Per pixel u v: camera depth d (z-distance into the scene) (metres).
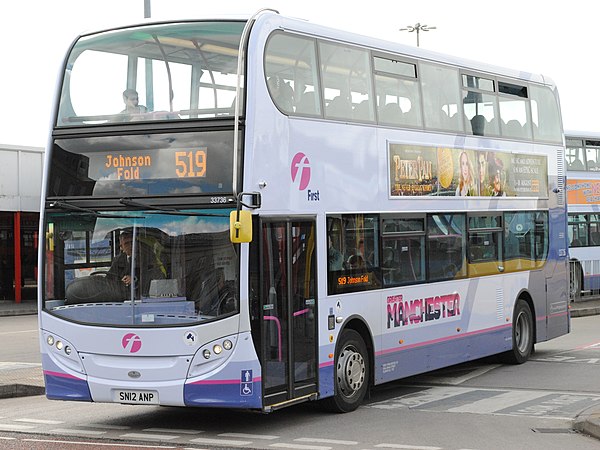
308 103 17.44
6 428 16.98
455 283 22.23
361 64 19.19
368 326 18.98
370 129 19.22
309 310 17.20
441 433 16.28
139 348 15.91
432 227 21.34
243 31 16.23
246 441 15.60
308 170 17.28
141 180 16.20
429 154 21.28
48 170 16.84
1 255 58.16
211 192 15.79
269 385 15.98
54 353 16.61
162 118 16.22
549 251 27.14
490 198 23.92
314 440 15.67
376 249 19.28
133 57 16.75
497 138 24.41
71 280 16.52
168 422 17.59
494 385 22.16
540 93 26.97
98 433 16.44
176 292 15.86
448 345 21.91
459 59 22.95
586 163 53.19
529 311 26.06
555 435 16.08
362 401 19.41
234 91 15.95
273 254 16.25
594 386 21.77
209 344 15.62
